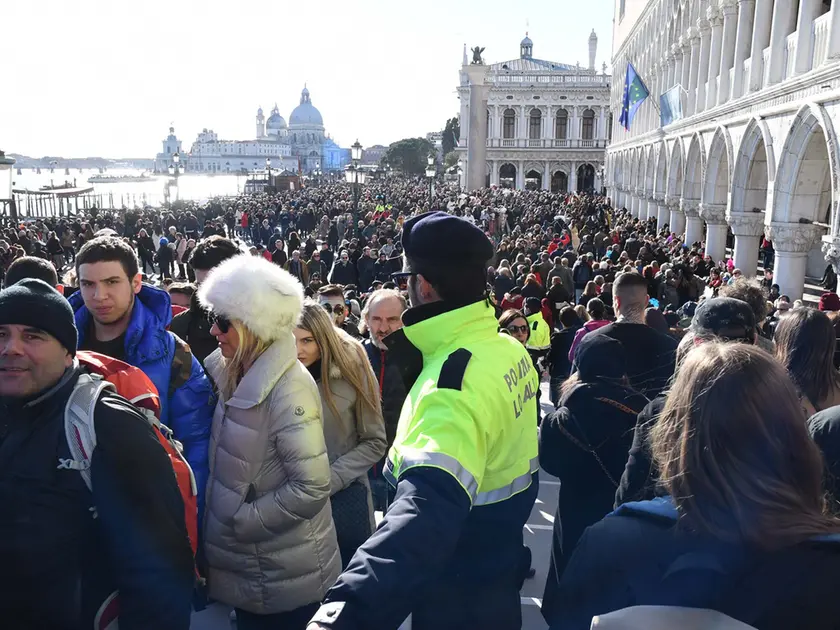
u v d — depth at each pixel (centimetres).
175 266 2991
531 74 8581
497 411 234
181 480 305
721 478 177
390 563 191
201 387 368
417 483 210
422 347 257
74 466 248
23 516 246
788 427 184
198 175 15775
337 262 1919
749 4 2066
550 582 406
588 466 389
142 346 361
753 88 1880
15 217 4269
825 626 166
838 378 394
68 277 613
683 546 182
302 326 416
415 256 251
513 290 1370
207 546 343
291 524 329
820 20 1444
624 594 186
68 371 264
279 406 330
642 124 4306
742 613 171
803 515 176
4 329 249
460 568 241
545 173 8744
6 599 248
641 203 4334
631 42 4872
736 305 396
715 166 2375
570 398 398
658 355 429
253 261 343
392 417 506
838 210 1259
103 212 5056
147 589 255
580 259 2012
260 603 338
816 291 2208
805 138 1462
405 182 10750
